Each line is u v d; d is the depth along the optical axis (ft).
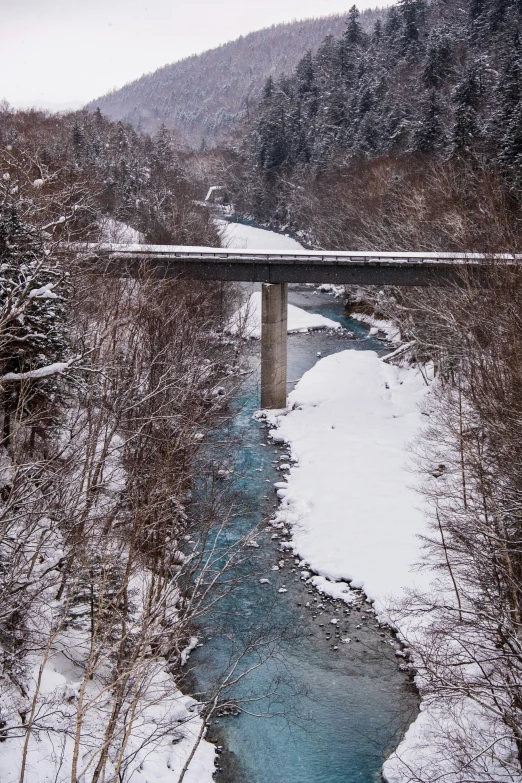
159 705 73.51
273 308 159.12
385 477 126.31
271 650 81.66
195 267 156.76
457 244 164.35
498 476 82.07
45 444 80.74
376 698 79.87
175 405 92.43
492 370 105.60
